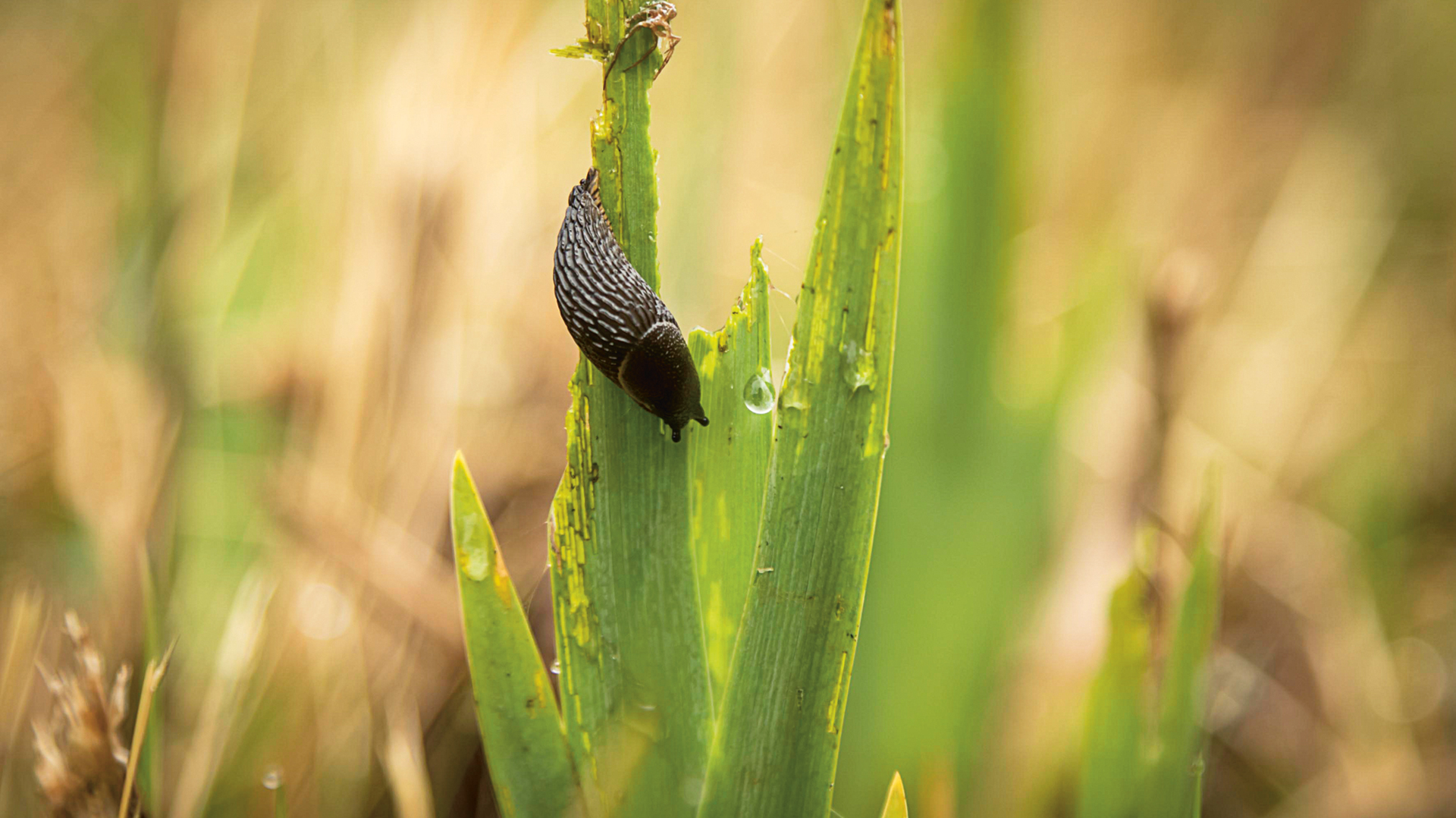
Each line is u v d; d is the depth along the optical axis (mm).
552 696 435
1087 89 891
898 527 524
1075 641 542
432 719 522
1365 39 899
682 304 620
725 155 650
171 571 524
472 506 428
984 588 525
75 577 545
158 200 612
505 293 632
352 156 654
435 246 577
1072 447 615
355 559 531
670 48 437
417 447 562
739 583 443
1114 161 831
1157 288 519
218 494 554
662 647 439
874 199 418
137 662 511
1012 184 528
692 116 646
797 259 726
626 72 436
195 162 685
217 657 513
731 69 648
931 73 579
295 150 718
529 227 661
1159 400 520
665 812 440
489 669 432
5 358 693
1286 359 795
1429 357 788
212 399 596
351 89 694
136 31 699
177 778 502
